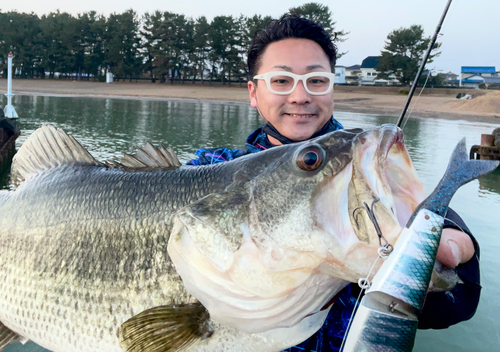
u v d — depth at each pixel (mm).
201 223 1306
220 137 15109
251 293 1275
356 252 1179
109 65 70625
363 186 1186
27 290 1760
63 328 1674
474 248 1330
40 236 1762
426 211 1033
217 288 1295
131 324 1461
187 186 1561
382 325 984
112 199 1654
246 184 1364
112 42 66188
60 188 1793
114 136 14547
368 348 982
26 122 18141
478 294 1347
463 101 38188
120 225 1602
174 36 64625
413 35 55844
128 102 35812
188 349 1454
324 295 1354
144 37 66875
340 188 1231
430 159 10672
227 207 1320
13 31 69938
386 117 28047
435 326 1427
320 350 1539
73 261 1669
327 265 1247
